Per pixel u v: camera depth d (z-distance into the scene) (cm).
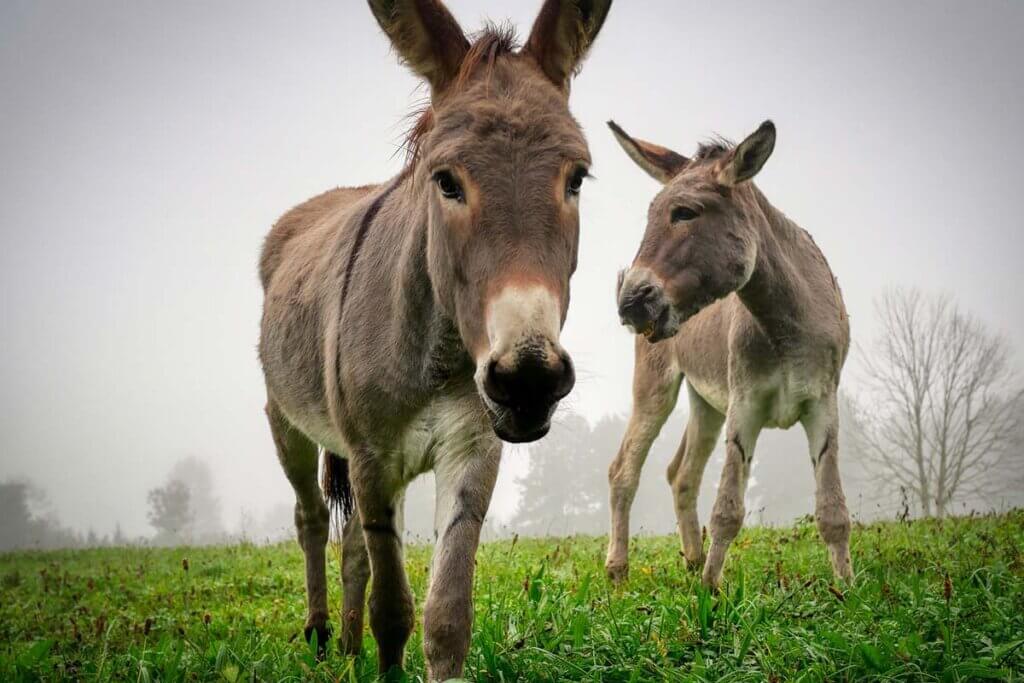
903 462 3228
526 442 242
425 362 311
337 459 456
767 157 568
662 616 399
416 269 307
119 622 574
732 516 550
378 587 334
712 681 319
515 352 222
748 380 595
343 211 488
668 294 570
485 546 874
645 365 731
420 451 324
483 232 242
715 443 721
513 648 342
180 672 375
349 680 343
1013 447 3133
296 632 494
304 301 427
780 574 498
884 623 376
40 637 575
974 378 2945
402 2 284
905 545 675
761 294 581
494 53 272
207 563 970
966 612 385
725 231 576
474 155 246
